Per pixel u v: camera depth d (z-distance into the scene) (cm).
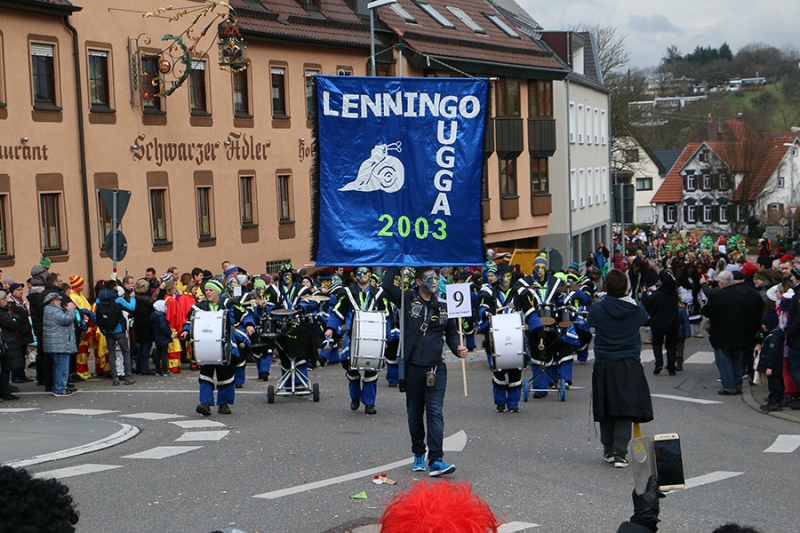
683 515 816
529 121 4575
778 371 1416
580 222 5481
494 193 4366
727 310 1614
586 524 776
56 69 2503
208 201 3030
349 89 1066
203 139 2994
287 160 3356
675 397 1617
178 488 918
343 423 1315
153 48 2805
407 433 1227
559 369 1562
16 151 2383
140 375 1962
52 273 1659
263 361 1881
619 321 1007
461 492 294
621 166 7075
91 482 946
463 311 989
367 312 1362
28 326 1703
